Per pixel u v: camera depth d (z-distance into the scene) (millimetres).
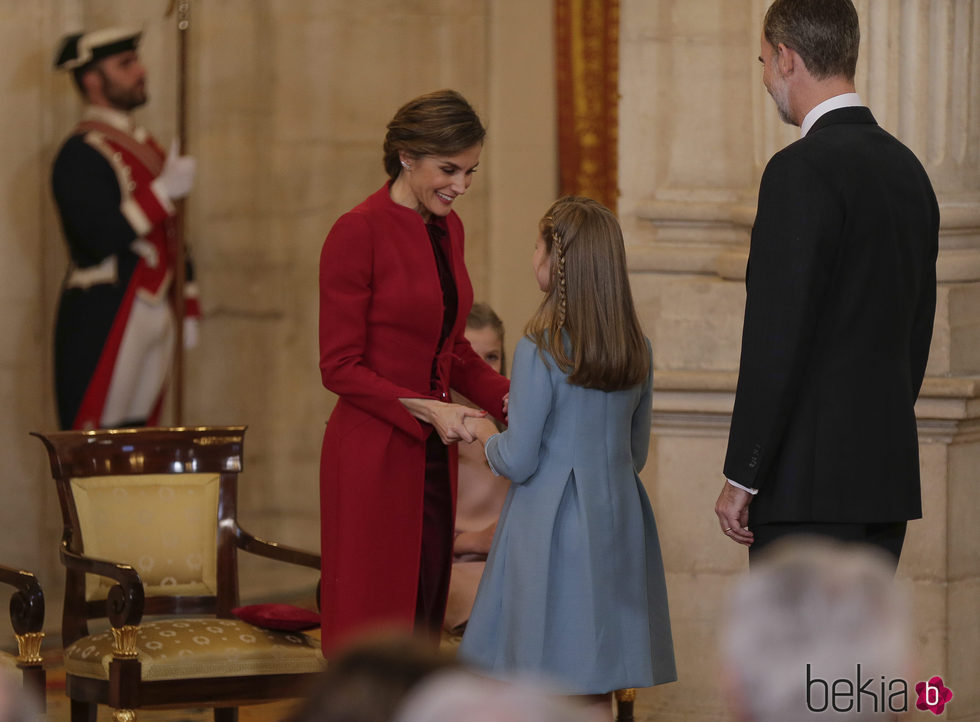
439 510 11516
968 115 14156
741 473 9688
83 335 20125
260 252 23312
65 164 19906
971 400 13492
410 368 11156
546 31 24312
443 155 10734
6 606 19781
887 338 9758
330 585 11156
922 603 13781
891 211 9695
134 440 13266
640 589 10781
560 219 10578
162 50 22250
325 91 23516
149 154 20531
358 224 10922
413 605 11141
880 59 14156
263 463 23453
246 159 23109
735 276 15008
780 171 9648
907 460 9859
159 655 11773
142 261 20484
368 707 2330
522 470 10508
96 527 12984
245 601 20672
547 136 24500
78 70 20219
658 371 14906
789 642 3072
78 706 12227
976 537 13898
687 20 15477
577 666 10406
